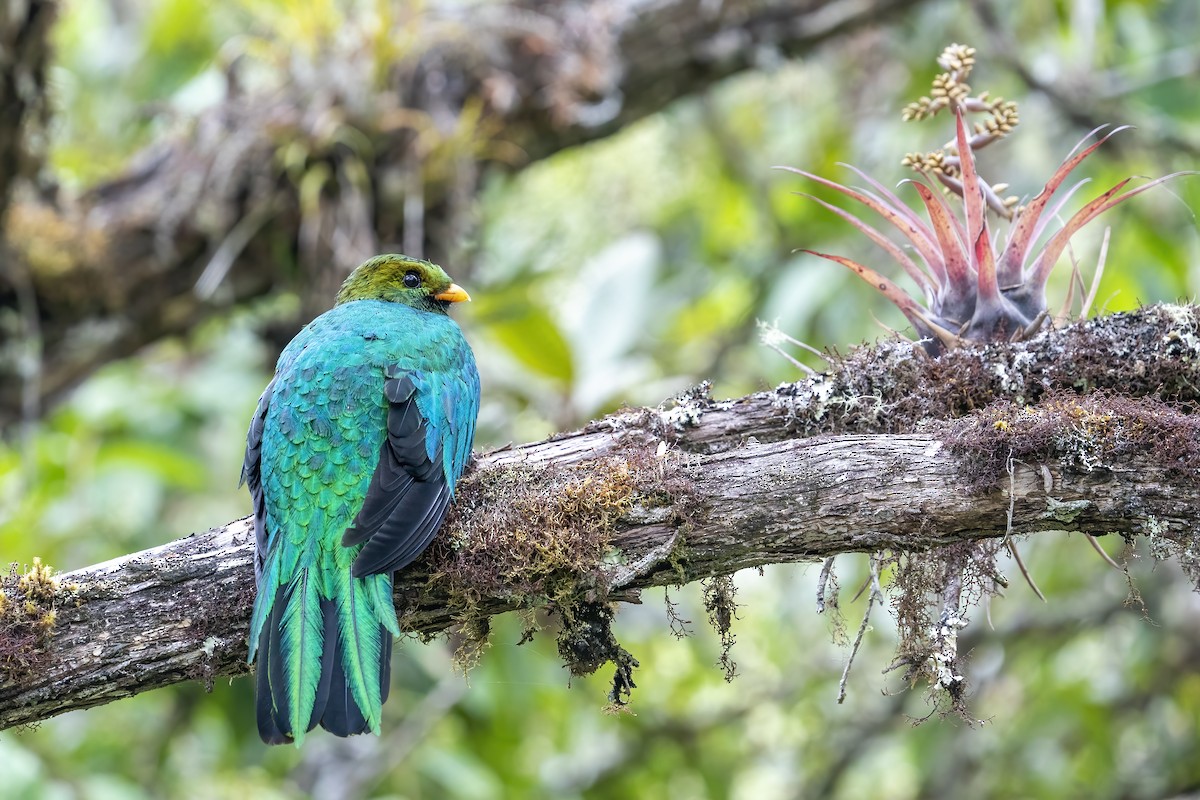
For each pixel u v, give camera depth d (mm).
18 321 12055
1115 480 6352
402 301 9781
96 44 14711
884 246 7863
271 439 7223
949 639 6582
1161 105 13086
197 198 12055
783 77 15430
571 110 12648
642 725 13898
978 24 14250
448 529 6723
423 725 12312
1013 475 6402
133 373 13547
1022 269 7672
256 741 12383
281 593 6707
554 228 14836
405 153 12258
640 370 12430
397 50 12242
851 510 6523
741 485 6602
